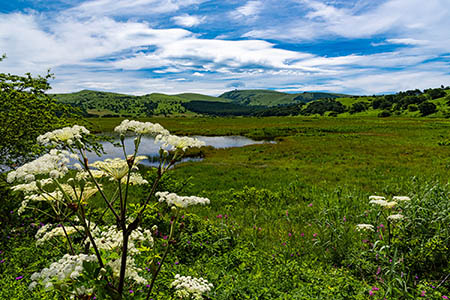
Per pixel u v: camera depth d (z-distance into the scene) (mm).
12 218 6844
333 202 9273
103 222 5777
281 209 10984
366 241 6719
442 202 6492
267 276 5078
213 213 10719
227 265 5715
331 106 178625
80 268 1876
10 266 5055
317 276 5113
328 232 7180
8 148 8305
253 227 8633
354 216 8867
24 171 1971
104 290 1899
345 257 6285
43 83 9578
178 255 6125
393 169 19047
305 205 11320
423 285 4586
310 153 28359
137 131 2203
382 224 7051
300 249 7004
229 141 44906
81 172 2346
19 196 7719
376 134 45969
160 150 2254
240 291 4320
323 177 17609
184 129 63594
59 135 2166
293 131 55125
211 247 6562
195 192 14266
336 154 27156
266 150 31594
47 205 7102
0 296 3988
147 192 8977
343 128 57094
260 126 72188
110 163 2295
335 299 4254
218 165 23281
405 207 6469
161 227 6816
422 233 6066
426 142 33875
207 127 71312
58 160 2129
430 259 5504
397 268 5402
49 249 5250
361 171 19016
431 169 18203
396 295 4527
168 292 4031
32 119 8477
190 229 7203
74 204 2105
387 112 135125
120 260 2295
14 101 8164
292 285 4809
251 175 18875
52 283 1868
